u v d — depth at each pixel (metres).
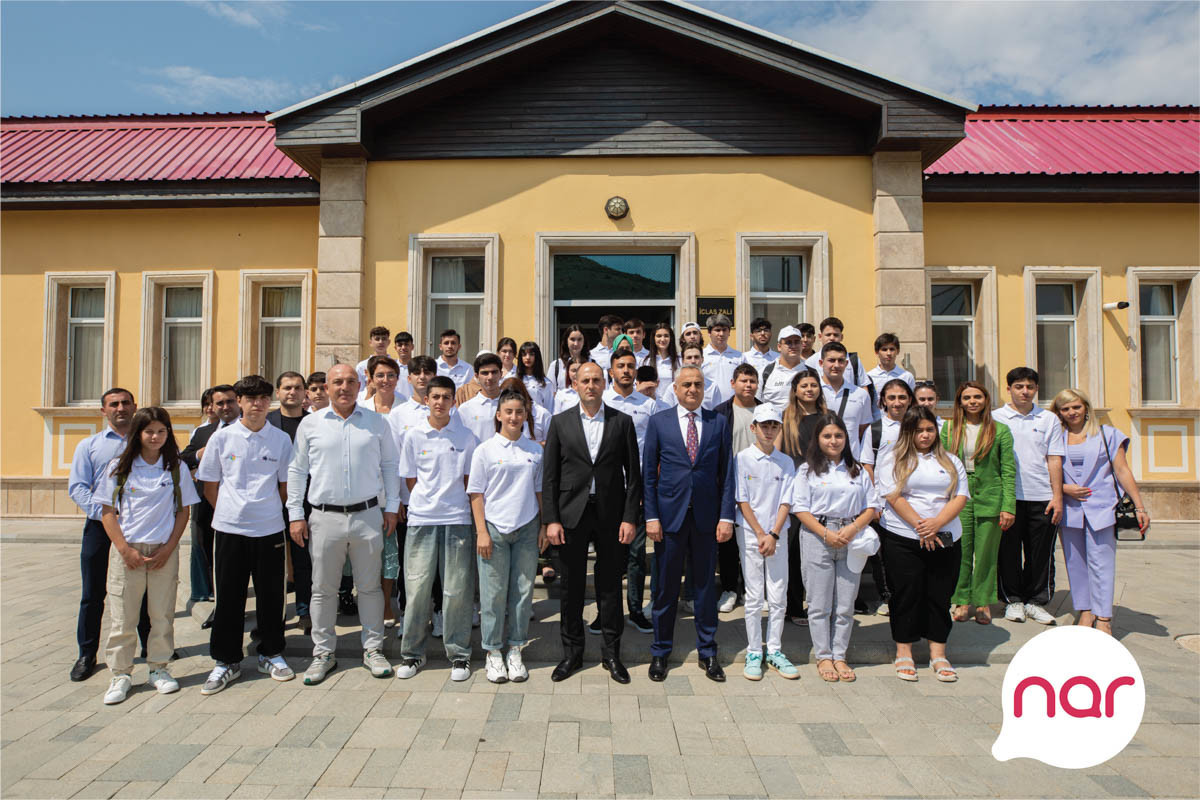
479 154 7.82
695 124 7.80
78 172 9.24
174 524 4.20
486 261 7.77
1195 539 8.01
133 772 3.14
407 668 4.27
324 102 7.34
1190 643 4.88
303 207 8.93
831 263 7.72
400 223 7.81
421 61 7.26
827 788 3.01
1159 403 9.12
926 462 4.35
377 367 5.14
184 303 9.33
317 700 3.94
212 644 4.16
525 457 4.36
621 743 3.41
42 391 9.17
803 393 4.73
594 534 4.39
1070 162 9.10
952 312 8.93
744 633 4.91
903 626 4.32
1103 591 4.81
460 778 3.08
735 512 4.44
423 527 4.30
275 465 4.43
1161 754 3.34
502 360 6.09
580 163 7.84
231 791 2.98
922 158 7.85
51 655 4.69
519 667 4.23
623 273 8.08
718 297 7.75
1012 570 5.40
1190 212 8.85
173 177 8.80
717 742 3.43
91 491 4.29
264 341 9.23
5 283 9.24
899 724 3.64
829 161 7.78
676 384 4.45
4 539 8.12
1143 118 10.64
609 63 7.86
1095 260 8.80
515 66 7.73
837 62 7.17
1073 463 4.95
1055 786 3.05
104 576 4.39
